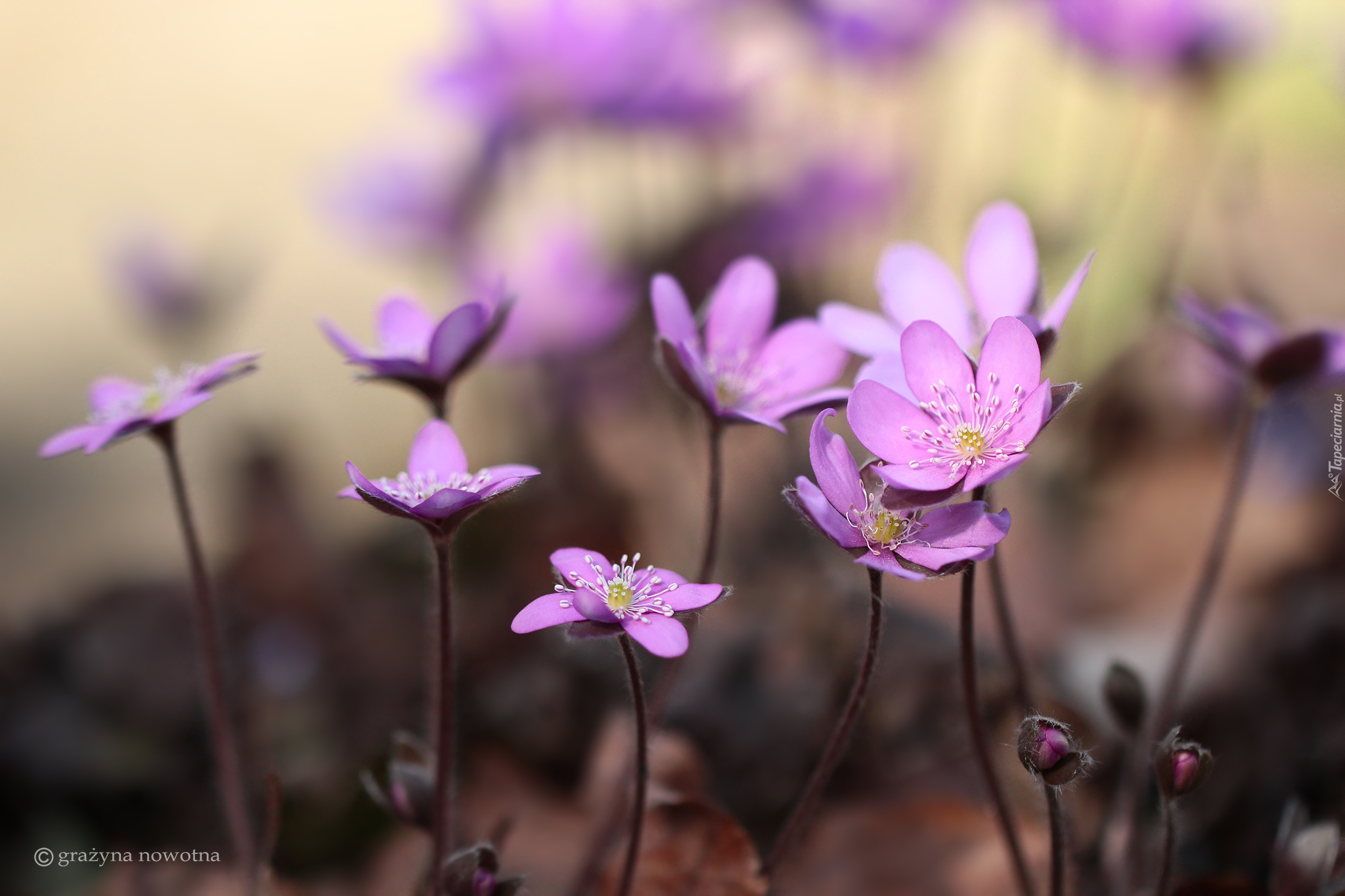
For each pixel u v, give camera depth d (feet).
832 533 1.27
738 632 1.90
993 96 3.02
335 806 1.65
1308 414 2.21
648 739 1.47
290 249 3.72
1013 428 1.30
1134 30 2.22
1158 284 2.43
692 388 1.40
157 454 3.12
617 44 2.31
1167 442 2.35
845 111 2.53
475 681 1.95
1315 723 1.70
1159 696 1.54
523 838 1.72
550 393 2.42
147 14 4.92
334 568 2.40
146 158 4.02
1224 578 2.10
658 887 1.47
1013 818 1.41
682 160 2.45
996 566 1.46
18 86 4.43
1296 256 2.81
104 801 1.87
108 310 3.60
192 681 2.08
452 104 2.37
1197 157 2.45
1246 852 1.64
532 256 2.32
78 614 2.28
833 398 1.39
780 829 1.69
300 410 3.11
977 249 1.40
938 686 1.74
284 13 4.91
